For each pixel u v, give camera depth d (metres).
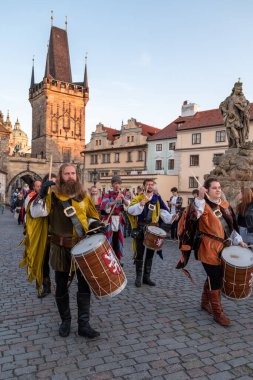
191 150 46.22
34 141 87.25
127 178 47.22
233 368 3.93
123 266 9.54
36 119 86.44
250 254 5.20
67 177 4.86
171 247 12.85
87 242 4.57
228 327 5.11
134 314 5.64
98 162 61.16
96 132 61.75
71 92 84.50
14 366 3.97
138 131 55.38
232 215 5.52
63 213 4.74
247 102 14.79
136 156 55.56
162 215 7.49
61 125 83.44
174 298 6.51
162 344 4.53
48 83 81.56
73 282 7.73
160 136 52.06
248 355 4.24
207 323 5.26
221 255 5.07
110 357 4.18
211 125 43.97
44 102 82.38
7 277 8.23
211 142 44.28
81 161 85.75
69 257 4.75
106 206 7.92
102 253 4.43
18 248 12.63
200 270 8.88
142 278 8.00
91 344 4.53
